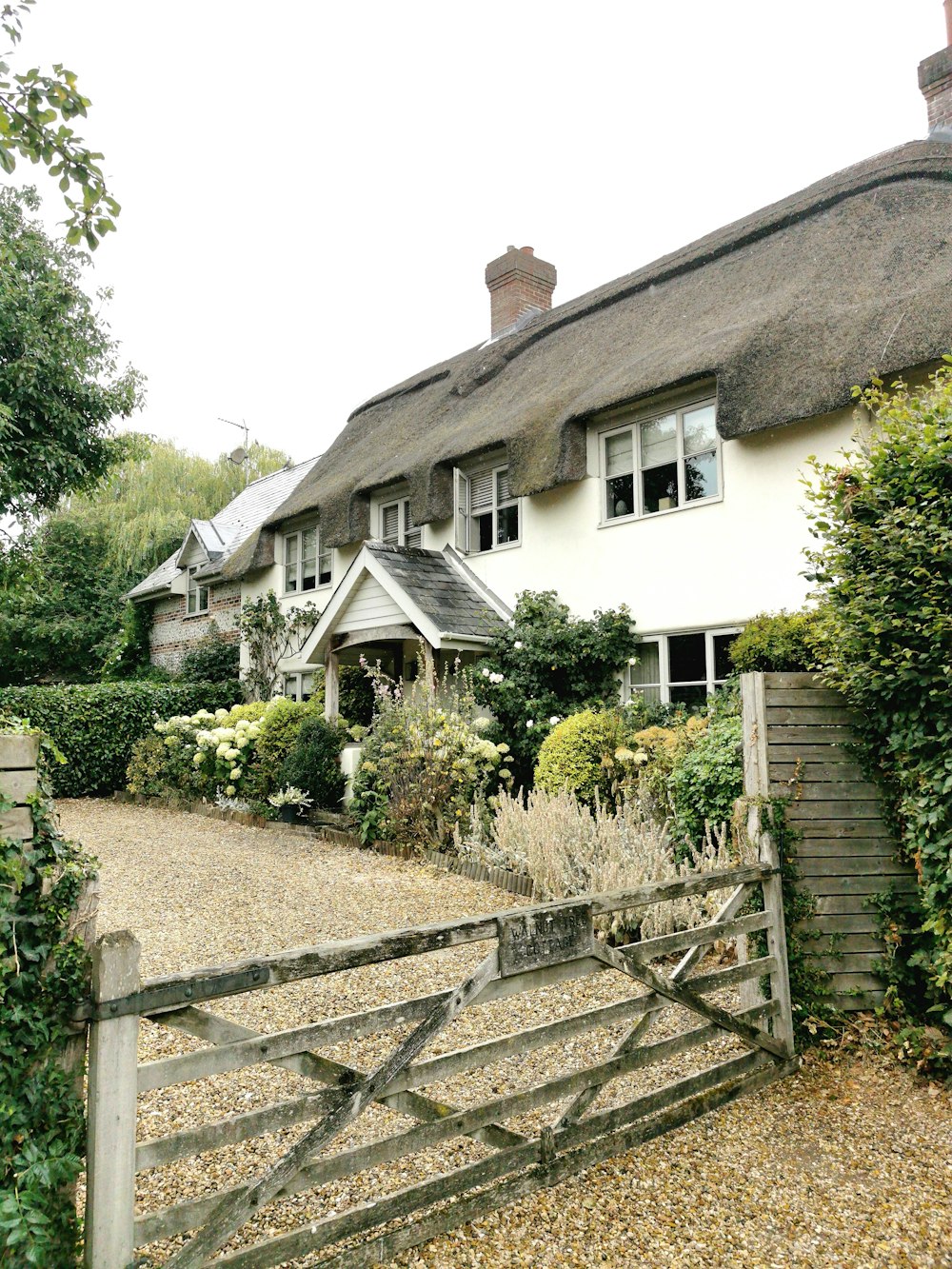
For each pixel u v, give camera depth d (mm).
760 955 4066
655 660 10352
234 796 12547
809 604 8438
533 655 10477
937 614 3645
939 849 3727
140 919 6215
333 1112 2346
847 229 9867
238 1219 2154
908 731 3879
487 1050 2752
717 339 9312
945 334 7152
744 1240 2609
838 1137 3250
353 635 12117
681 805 6375
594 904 3111
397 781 9125
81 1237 2107
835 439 8344
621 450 10859
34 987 1962
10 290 11094
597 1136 3051
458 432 12992
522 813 7605
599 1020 3076
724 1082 3547
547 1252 2535
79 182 3291
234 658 18469
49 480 12156
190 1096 3527
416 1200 2537
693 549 9711
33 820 2094
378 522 14797
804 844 4098
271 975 2250
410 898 6785
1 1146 1887
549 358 13578
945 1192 2879
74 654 23094
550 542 11547
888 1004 4023
